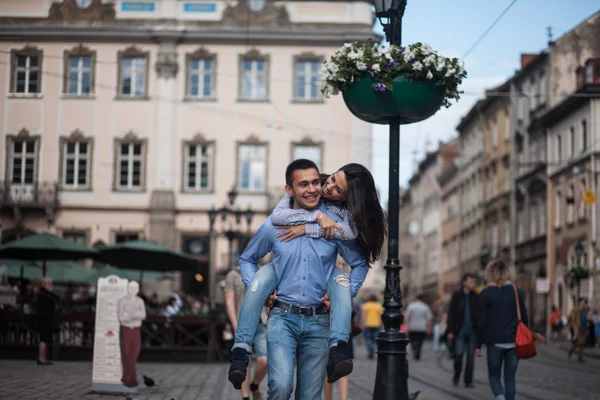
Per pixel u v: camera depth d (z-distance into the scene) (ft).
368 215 21.42
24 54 141.90
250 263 21.90
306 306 21.21
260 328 37.19
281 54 154.51
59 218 150.92
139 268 92.43
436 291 282.97
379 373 28.60
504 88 196.95
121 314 44.11
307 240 21.34
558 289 160.66
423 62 27.55
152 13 152.46
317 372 21.25
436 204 289.33
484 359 89.71
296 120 154.40
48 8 145.48
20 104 148.15
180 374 62.80
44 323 69.00
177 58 153.17
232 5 153.99
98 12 151.02
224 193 153.17
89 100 150.92
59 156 149.69
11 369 62.59
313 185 21.42
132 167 152.76
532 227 178.40
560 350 114.11
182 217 152.97
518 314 36.91
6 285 71.26
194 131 153.69
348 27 153.89
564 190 159.02
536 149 176.04
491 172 212.43
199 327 80.94
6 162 148.25
